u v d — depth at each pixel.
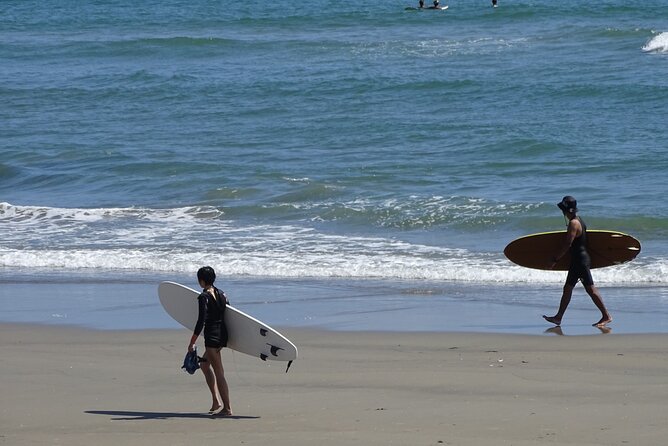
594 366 26.23
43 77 108.62
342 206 53.94
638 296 36.75
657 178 57.62
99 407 22.56
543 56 106.75
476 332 31.25
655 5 154.12
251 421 21.08
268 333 21.28
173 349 29.23
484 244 46.31
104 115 88.44
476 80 92.25
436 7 155.75
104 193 61.91
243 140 75.62
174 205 57.75
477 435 19.56
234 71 106.75
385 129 76.25
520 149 67.50
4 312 35.50
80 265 44.75
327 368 26.59
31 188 64.56
